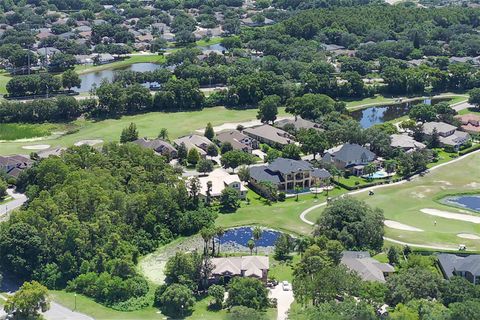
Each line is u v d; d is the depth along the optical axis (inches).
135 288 7844.5
